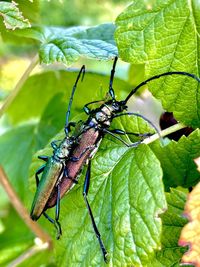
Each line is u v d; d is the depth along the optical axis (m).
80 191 0.13
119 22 0.13
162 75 0.13
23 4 0.16
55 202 0.14
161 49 0.13
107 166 0.13
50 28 0.16
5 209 0.23
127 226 0.12
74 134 0.14
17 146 0.20
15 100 0.21
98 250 0.12
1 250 0.21
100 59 0.14
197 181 0.14
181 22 0.12
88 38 0.15
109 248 0.12
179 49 0.13
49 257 0.19
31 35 0.15
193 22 0.12
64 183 0.13
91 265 0.12
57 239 0.13
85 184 0.13
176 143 0.13
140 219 0.12
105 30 0.15
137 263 0.12
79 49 0.14
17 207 0.19
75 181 0.13
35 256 0.20
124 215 0.12
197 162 0.11
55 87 0.19
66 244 0.13
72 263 0.13
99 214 0.13
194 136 0.13
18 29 0.15
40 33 0.15
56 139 0.14
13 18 0.13
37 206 0.14
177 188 0.14
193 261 0.11
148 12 0.12
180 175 0.13
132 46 0.13
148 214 0.12
